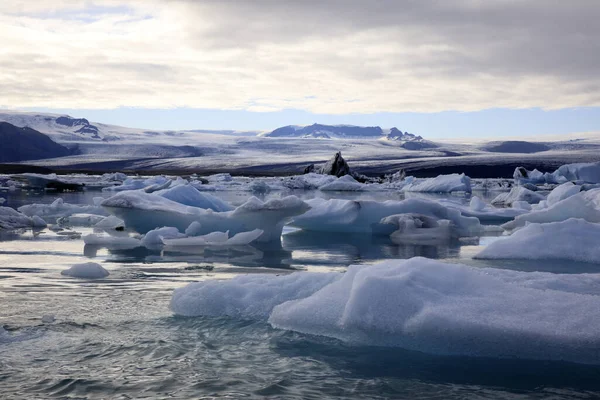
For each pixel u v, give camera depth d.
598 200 13.79
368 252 9.19
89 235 9.53
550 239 8.59
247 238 9.87
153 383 3.25
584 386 3.23
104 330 4.20
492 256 8.41
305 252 9.05
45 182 32.78
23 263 7.43
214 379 3.32
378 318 3.91
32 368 3.44
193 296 4.78
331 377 3.37
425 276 4.27
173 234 10.15
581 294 4.14
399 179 54.03
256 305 4.65
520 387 3.23
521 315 3.78
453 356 3.67
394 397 3.12
